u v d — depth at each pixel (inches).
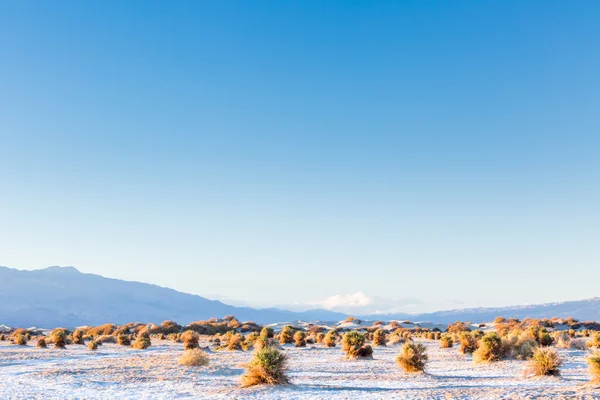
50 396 774.5
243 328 4549.7
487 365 1207.6
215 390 801.6
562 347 1772.9
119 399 739.4
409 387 814.5
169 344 2768.2
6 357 1738.4
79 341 2861.7
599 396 592.7
